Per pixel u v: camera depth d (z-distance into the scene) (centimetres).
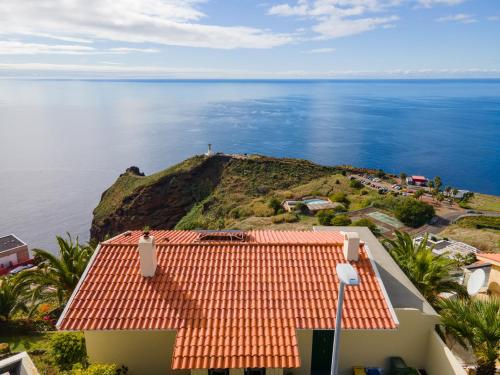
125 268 1573
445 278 2044
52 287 2403
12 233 17438
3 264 6869
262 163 11612
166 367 1464
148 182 11700
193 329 1325
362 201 7550
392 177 11619
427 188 10394
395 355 1508
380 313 1403
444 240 5153
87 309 1392
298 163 11706
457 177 19025
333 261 1630
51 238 16800
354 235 1612
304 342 1445
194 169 11694
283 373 1362
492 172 19638
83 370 1335
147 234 1529
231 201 9938
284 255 1655
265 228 6250
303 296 1461
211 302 1427
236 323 1349
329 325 1350
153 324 1341
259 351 1256
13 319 2081
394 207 6850
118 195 12412
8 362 1094
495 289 2327
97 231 11856
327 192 8856
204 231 2100
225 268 1580
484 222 6369
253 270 1572
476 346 1367
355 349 1499
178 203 11262
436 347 1434
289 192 9169
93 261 1598
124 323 1344
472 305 1456
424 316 1474
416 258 2105
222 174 11462
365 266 1602
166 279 1520
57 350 1516
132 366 1463
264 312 1393
